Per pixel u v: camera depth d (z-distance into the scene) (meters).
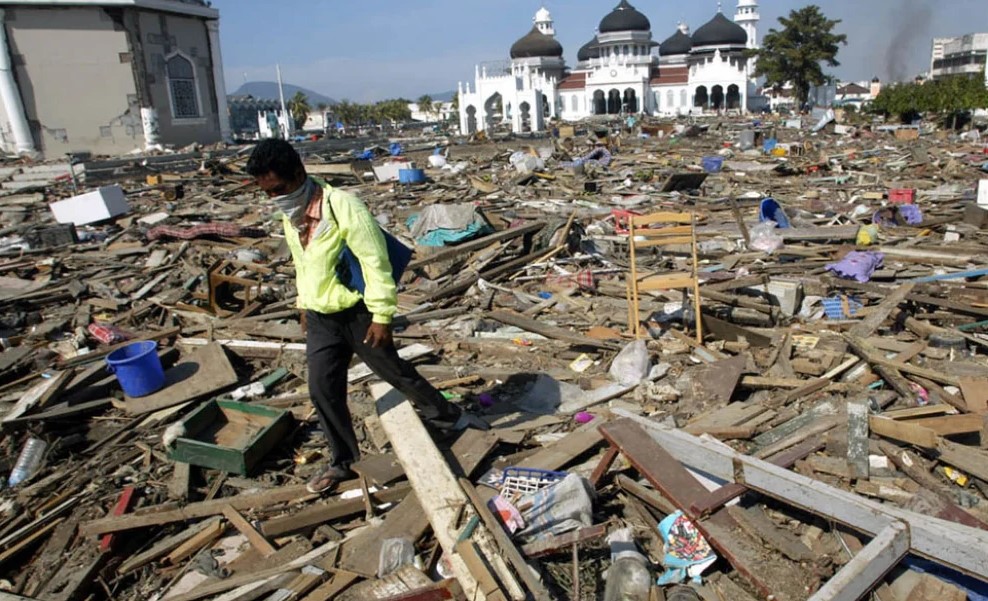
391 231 12.88
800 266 9.32
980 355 6.22
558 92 84.06
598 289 8.75
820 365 5.95
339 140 43.66
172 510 4.20
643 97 78.56
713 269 9.58
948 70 92.06
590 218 13.69
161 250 11.61
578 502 3.83
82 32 32.69
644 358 6.04
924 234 11.60
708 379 5.71
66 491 4.63
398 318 7.79
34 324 8.40
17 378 6.82
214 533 4.04
